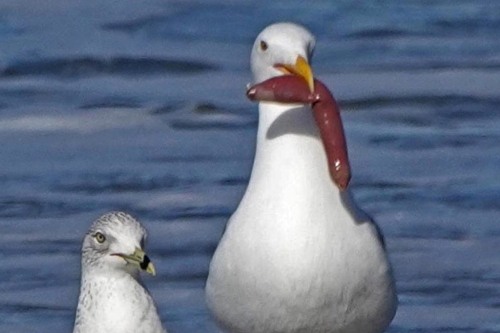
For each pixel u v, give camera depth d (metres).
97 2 26.22
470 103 21.34
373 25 24.89
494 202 17.98
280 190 12.07
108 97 21.81
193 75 22.80
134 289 12.28
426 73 22.64
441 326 15.11
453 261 16.50
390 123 20.77
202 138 20.19
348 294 12.08
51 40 24.14
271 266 11.99
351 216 12.08
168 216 17.55
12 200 18.16
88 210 17.86
